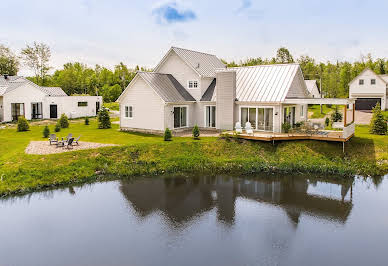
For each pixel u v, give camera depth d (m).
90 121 38.94
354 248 10.90
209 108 28.70
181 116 28.39
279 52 75.44
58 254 10.62
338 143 21.91
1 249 10.99
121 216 13.52
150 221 13.03
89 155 20.38
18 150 20.78
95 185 17.50
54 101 40.00
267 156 21.33
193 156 21.44
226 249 10.84
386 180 18.08
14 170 17.59
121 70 82.81
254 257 10.36
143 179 18.58
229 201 15.27
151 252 10.66
